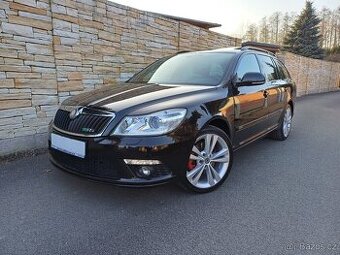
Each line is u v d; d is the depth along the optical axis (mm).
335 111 10805
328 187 3588
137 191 3334
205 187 3314
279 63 5832
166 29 7008
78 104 3162
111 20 5625
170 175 2891
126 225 2695
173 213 2914
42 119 4746
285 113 5762
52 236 2504
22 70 4395
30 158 4367
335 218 2865
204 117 3156
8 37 4168
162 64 4613
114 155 2746
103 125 2822
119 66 5930
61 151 3096
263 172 4051
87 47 5250
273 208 3045
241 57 4262
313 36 35094
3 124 4289
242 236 2562
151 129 2775
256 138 4543
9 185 3434
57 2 4684
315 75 19781
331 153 5031
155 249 2379
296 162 4504
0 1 4035
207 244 2451
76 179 3619
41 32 4543
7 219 2738
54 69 4797
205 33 8453
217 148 3486
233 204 3113
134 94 3277
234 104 3674
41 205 3000
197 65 4191
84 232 2574
